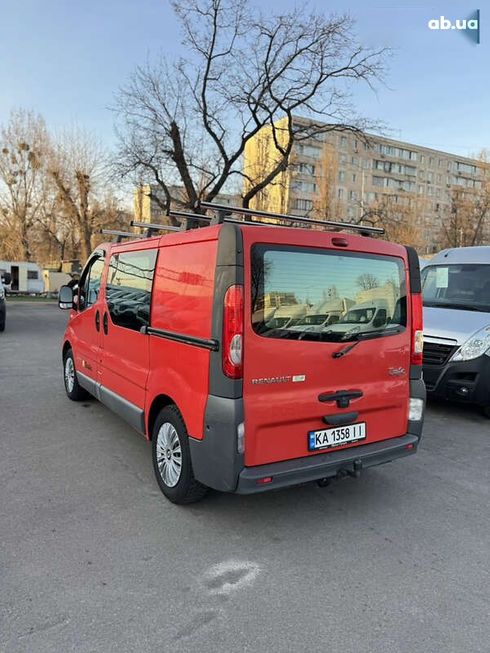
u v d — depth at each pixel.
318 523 3.39
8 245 45.41
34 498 3.62
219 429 2.97
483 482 4.17
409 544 3.14
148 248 3.97
